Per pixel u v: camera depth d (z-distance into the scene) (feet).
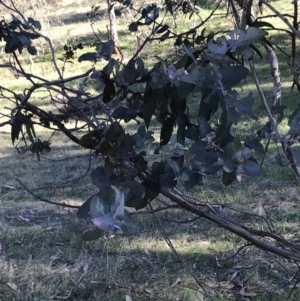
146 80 3.90
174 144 4.30
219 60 3.58
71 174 22.33
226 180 3.79
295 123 4.46
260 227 15.20
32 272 13.73
